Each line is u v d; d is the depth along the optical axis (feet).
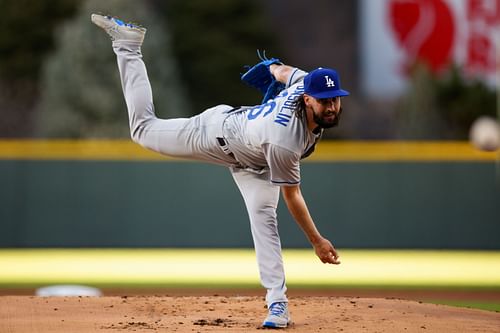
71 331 60.64
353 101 343.05
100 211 145.38
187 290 132.26
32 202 145.07
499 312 74.43
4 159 144.56
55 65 228.84
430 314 69.97
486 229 145.28
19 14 295.07
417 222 145.38
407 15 307.17
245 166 62.64
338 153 147.95
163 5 344.49
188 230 144.97
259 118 59.41
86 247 145.07
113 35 64.28
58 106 226.17
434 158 145.38
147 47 245.45
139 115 64.34
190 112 294.66
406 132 239.50
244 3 319.27
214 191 144.87
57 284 136.67
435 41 298.97
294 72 63.82
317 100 57.00
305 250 145.28
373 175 145.38
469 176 145.18
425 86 240.32
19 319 65.57
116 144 153.58
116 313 69.00
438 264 145.18
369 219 145.18
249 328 61.98
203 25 314.76
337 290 134.31
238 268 143.64
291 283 141.08
